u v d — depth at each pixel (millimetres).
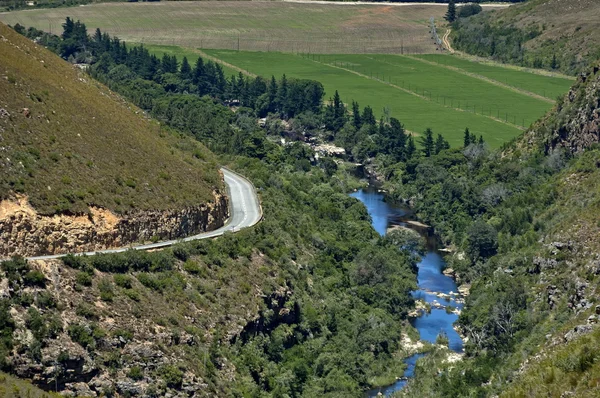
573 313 148625
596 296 145250
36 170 134875
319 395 143125
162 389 117562
